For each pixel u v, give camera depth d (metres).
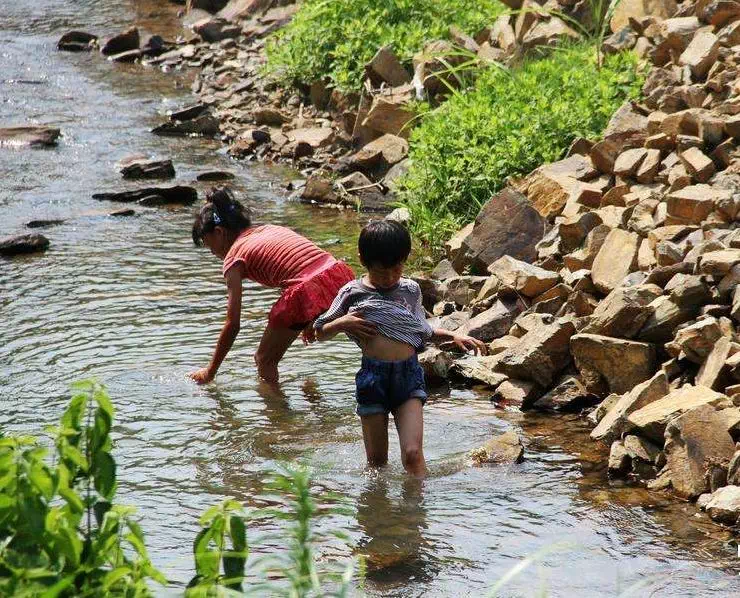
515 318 13.56
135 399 12.09
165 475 10.35
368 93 22.89
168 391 12.33
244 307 15.01
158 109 26.75
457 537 9.13
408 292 10.40
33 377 12.62
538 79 20.11
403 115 21.56
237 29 32.75
